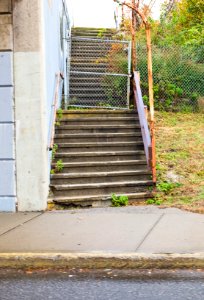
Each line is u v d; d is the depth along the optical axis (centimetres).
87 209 815
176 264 529
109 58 1454
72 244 588
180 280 492
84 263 541
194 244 573
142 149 998
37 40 798
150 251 547
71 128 1032
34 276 518
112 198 840
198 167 963
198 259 528
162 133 1161
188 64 1433
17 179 809
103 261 539
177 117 1312
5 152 809
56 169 908
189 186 885
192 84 1427
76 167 917
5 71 804
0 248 580
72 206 834
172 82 1422
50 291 469
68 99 1295
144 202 850
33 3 796
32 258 548
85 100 1314
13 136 807
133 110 1119
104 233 639
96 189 869
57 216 760
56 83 1078
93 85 1362
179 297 445
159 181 910
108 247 570
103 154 952
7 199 811
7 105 805
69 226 687
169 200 842
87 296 452
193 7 1769
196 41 1520
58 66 1181
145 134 971
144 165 942
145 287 474
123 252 546
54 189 858
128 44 1338
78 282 494
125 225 680
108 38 1759
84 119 1062
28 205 809
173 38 1602
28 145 805
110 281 495
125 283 487
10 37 799
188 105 1404
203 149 1053
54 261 545
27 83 802
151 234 626
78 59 1482
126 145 993
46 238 623
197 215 732
